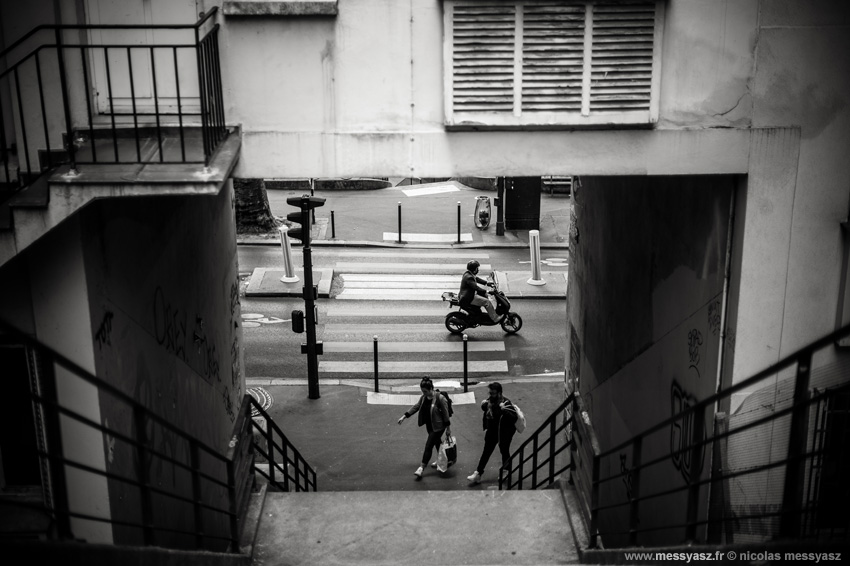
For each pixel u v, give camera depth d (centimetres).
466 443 1433
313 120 699
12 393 637
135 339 701
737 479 694
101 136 700
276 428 947
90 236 604
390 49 687
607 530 1113
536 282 2200
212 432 994
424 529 771
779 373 704
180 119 609
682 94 687
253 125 700
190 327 890
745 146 688
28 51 675
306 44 686
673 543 807
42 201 568
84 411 613
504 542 751
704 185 755
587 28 674
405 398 1596
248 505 781
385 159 706
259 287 2153
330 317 2002
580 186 1373
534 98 688
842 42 670
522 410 1541
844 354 702
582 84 683
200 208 954
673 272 843
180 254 855
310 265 1529
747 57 677
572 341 1459
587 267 1306
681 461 796
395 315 2020
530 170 707
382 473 1328
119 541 649
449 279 2284
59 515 407
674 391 835
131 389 687
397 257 2492
